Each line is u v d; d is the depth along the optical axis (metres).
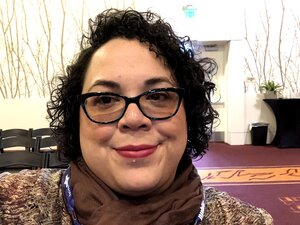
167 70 0.71
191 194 0.73
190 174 0.79
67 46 5.80
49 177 0.81
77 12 5.77
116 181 0.66
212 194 0.81
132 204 0.69
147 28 0.72
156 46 0.71
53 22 5.76
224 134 6.45
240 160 4.76
